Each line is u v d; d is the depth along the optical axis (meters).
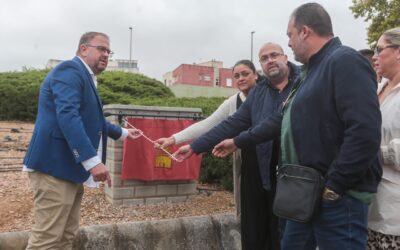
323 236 2.15
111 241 3.74
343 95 2.05
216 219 4.19
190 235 4.04
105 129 3.29
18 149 8.32
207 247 4.06
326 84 2.13
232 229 4.20
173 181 5.08
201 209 4.86
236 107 3.88
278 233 3.36
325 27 2.25
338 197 2.06
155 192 4.99
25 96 14.48
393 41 2.68
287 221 2.42
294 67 3.31
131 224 3.89
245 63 3.82
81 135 2.78
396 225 2.54
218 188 5.66
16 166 6.51
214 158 5.59
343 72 2.07
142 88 15.29
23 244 3.46
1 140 9.39
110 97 14.27
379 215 2.59
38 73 17.41
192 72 44.50
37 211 2.93
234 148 3.00
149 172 4.78
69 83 2.87
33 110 14.43
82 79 2.97
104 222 4.30
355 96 2.03
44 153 2.85
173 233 3.98
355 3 14.91
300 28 2.28
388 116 2.64
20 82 15.60
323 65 2.18
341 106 2.06
